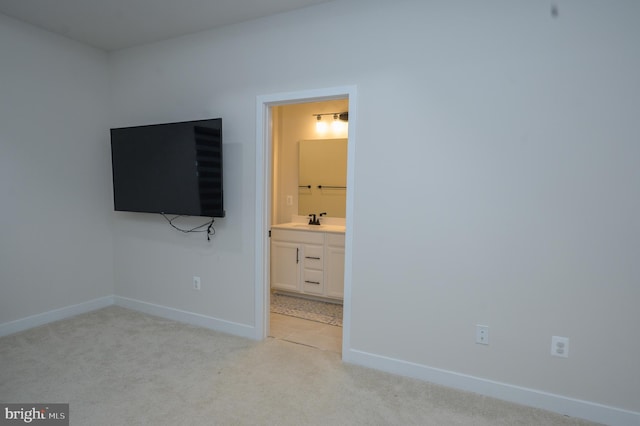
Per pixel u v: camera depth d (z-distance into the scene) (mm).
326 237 3664
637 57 1707
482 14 1977
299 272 3842
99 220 3404
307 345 2717
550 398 1955
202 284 3010
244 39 2668
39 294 2980
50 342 2666
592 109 1794
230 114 2768
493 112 1981
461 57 2033
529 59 1895
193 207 2805
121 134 3121
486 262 2049
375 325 2355
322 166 4168
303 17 2441
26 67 2816
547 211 1907
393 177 2236
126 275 3453
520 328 1998
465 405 1980
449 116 2078
